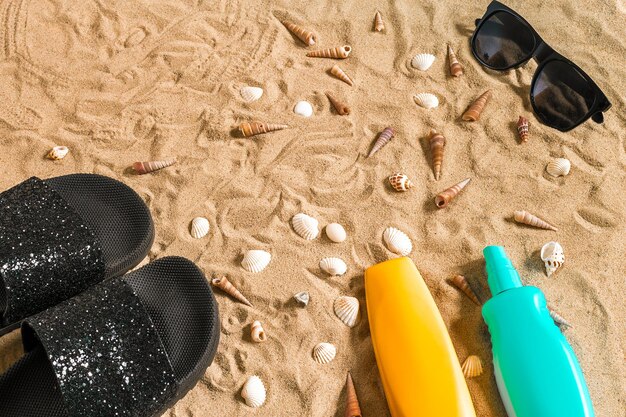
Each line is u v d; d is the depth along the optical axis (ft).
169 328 1.55
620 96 2.02
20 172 1.90
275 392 1.57
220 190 1.86
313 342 1.63
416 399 1.47
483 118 1.98
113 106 2.02
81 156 1.93
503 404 1.53
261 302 1.69
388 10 2.21
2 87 2.05
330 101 2.01
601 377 1.57
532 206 1.82
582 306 1.66
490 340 1.63
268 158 1.91
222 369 1.60
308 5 2.22
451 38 2.15
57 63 2.10
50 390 1.46
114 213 1.73
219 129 1.96
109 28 2.18
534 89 1.96
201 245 1.78
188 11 2.22
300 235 1.78
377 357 1.56
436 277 1.72
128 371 1.40
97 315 1.42
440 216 1.81
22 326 1.42
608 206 1.81
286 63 2.10
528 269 1.73
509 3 2.23
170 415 1.54
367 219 1.81
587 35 2.15
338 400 1.56
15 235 1.52
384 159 1.90
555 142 1.94
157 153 1.93
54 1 2.23
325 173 1.88
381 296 1.60
